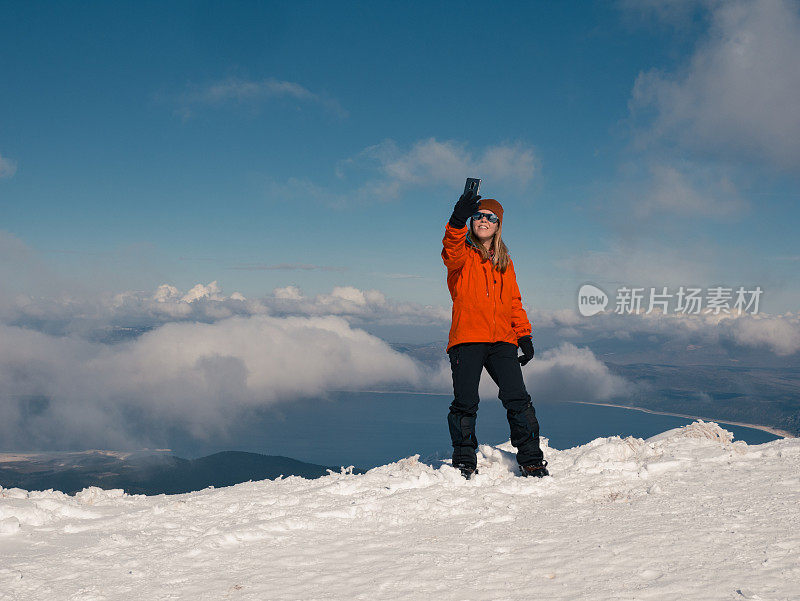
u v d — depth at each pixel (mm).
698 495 3262
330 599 2027
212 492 4355
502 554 2443
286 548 2711
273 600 2051
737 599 1763
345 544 2760
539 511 3230
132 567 2484
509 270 4598
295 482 4645
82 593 2164
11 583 2285
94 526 3262
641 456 4684
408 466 4676
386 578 2221
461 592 2027
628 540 2490
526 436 4355
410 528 3014
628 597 1861
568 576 2115
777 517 2660
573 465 4551
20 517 3281
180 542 2855
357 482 4156
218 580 2297
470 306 4445
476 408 4430
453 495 3648
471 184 4289
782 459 4047
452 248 4395
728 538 2406
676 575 2020
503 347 4520
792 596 1758
